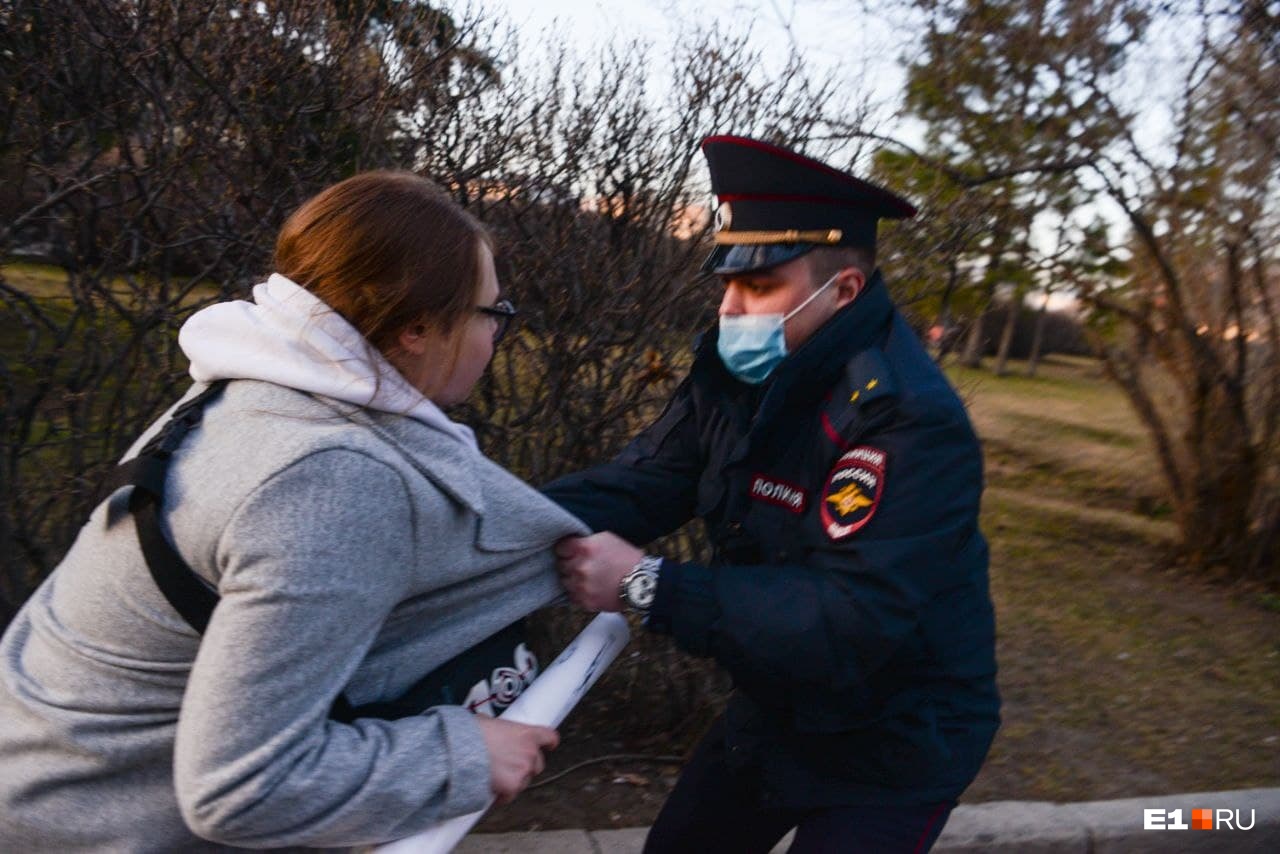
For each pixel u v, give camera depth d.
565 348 3.10
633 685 3.55
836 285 1.73
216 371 1.29
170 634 1.23
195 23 2.67
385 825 1.22
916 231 3.74
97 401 2.80
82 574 1.30
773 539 1.74
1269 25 5.14
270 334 1.27
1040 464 8.32
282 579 1.14
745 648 1.56
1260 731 4.06
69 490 2.73
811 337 1.70
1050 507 7.31
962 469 1.62
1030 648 4.81
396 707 1.35
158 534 1.21
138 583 1.23
